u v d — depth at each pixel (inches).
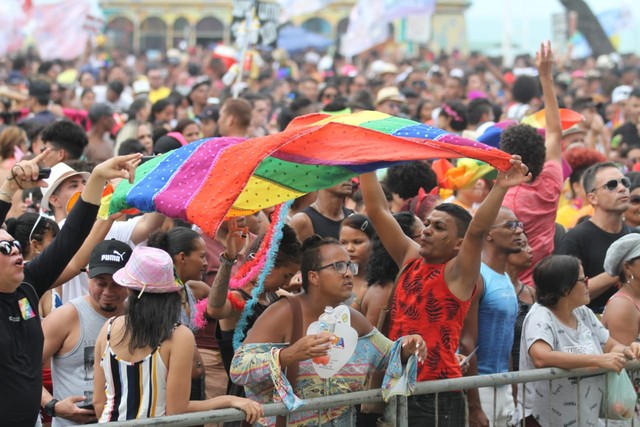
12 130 429.1
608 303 310.7
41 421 270.5
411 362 247.8
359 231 311.9
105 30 2006.6
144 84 807.7
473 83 879.1
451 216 261.7
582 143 508.1
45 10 1076.5
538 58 369.7
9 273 222.1
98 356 244.8
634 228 362.3
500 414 291.0
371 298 287.3
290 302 250.7
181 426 222.7
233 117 459.8
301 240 345.4
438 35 2012.8
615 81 946.1
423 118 679.1
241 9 700.7
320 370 245.8
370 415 269.7
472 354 273.9
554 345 284.4
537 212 352.2
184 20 2042.3
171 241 287.3
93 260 266.2
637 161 542.9
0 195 234.7
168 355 238.4
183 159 241.4
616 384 285.7
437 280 261.1
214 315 272.8
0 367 222.7
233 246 266.8
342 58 1286.9
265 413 233.9
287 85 973.8
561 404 283.7
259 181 257.4
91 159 458.6
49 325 267.4
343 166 255.0
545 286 286.7
